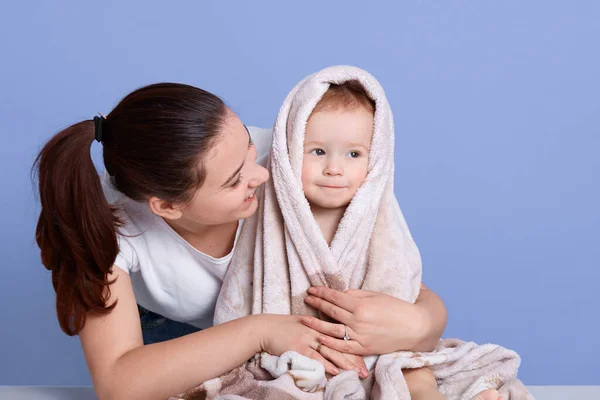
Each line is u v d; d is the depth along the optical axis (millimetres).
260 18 2910
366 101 1427
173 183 1245
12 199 2824
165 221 1420
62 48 2852
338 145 1401
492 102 2977
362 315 1315
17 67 2842
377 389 1311
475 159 3006
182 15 2875
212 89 2918
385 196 1466
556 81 2957
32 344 2832
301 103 1404
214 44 2900
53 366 2848
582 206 3037
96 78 2871
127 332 1338
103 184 1463
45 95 2859
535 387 1581
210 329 1314
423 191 3016
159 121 1229
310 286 1409
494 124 2986
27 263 2807
